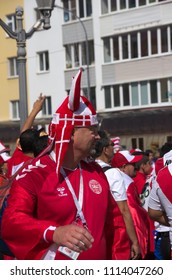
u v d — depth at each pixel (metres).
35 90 36.25
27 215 3.13
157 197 4.03
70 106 3.23
